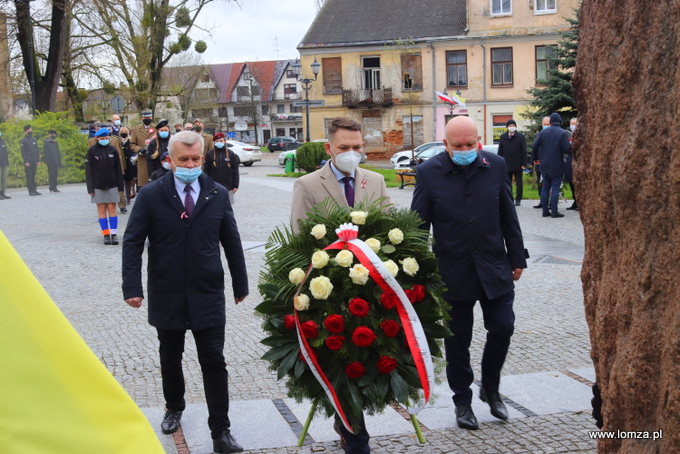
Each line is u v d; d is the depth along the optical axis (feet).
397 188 75.56
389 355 11.70
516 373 18.43
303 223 12.66
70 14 102.47
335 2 158.92
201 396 17.25
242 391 17.49
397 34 147.54
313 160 97.09
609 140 8.05
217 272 14.26
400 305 11.73
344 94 150.51
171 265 14.03
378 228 12.51
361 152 14.10
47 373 4.67
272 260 12.50
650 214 7.34
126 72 118.52
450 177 15.01
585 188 9.07
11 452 4.46
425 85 146.30
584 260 9.25
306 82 121.70
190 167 14.12
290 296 12.12
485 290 14.60
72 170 90.38
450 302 14.82
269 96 314.96
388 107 148.87
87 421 4.77
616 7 7.91
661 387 7.19
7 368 4.56
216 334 14.24
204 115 276.21
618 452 7.86
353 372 11.60
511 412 15.66
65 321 4.85
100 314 25.25
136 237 14.05
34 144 73.41
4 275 4.68
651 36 7.41
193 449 14.15
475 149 14.78
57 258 36.29
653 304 7.34
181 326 14.06
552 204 49.06
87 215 54.24
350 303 11.48
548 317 23.91
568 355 19.81
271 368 12.75
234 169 39.73
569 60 78.89
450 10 149.28
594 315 8.88
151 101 122.31
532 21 138.21
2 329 4.61
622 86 7.77
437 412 15.93
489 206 14.83
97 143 39.81
